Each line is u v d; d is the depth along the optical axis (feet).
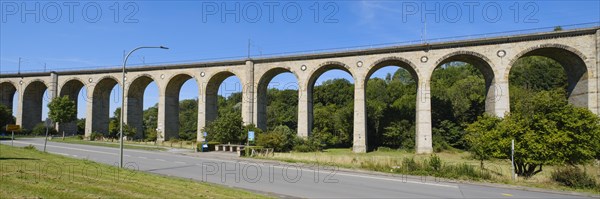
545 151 76.43
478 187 59.82
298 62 180.45
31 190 36.29
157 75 209.97
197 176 66.54
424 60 159.02
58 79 233.35
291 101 319.68
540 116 81.51
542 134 79.25
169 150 141.49
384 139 208.03
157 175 60.59
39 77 236.43
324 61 175.42
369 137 215.92
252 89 188.24
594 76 135.44
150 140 207.31
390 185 59.67
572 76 148.25
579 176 66.18
